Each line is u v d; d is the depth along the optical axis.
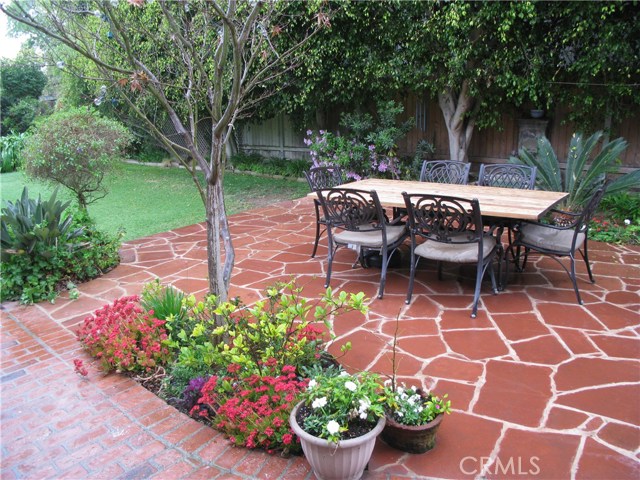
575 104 6.14
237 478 1.88
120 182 9.61
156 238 5.65
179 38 2.50
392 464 1.93
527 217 3.10
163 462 1.98
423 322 3.19
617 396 2.32
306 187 8.63
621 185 5.26
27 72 14.05
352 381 1.92
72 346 3.09
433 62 6.45
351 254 4.75
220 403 2.18
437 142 8.03
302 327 2.45
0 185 10.16
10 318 3.56
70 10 2.41
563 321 3.13
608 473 1.84
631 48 5.52
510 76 5.94
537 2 5.56
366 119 7.59
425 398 2.13
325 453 1.69
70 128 4.92
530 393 2.36
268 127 10.46
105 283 4.20
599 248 4.70
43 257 4.00
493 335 2.97
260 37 2.74
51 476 1.92
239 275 4.21
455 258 3.35
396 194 4.02
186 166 2.54
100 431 2.21
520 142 7.09
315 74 7.23
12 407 2.42
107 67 2.16
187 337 2.81
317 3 4.43
